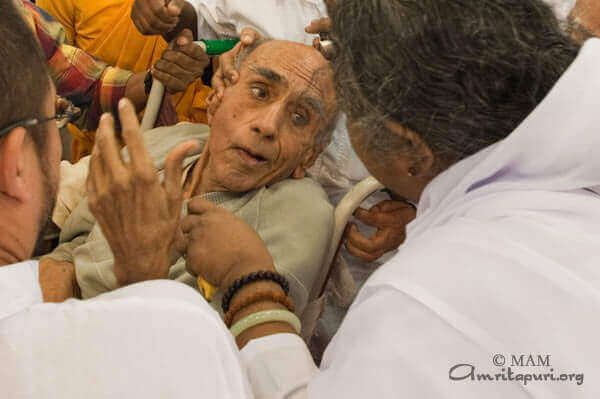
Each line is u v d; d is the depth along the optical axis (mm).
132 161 739
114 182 739
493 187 683
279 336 864
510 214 649
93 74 1622
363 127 716
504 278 592
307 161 1333
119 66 1889
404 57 639
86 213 1369
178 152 777
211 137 1305
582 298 564
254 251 1006
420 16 629
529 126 614
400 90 653
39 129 658
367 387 594
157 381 532
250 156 1254
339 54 717
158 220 789
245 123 1230
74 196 1467
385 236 1354
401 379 583
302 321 1400
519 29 630
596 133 607
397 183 799
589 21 928
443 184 715
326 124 1273
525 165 655
